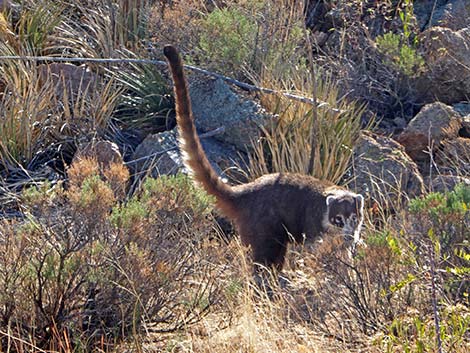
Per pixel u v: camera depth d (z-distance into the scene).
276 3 19.36
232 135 16.61
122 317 9.91
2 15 19.03
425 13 20.02
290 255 13.53
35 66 17.47
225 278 11.59
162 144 16.09
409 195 15.56
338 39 19.53
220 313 10.83
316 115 15.59
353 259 11.04
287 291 11.81
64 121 16.92
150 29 18.58
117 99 17.55
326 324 10.57
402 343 8.98
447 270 9.26
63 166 16.47
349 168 16.09
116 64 18.48
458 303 9.97
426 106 16.86
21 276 9.99
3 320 9.81
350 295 10.52
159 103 17.61
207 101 17.03
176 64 12.43
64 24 19.69
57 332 9.68
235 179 15.89
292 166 15.58
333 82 18.41
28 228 10.67
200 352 9.77
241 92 17.11
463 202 10.63
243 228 13.23
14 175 15.88
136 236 10.28
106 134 17.03
